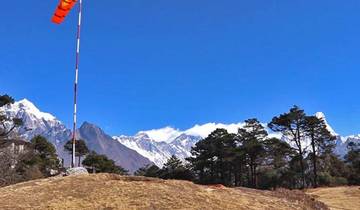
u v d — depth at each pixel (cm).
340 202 4322
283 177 8881
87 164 9612
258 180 9444
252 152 9019
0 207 1728
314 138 8675
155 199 1822
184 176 10419
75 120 2655
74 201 1778
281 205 2086
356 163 9275
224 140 9569
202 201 1880
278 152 8869
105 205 1748
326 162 9138
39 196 1836
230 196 2020
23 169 6391
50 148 8681
